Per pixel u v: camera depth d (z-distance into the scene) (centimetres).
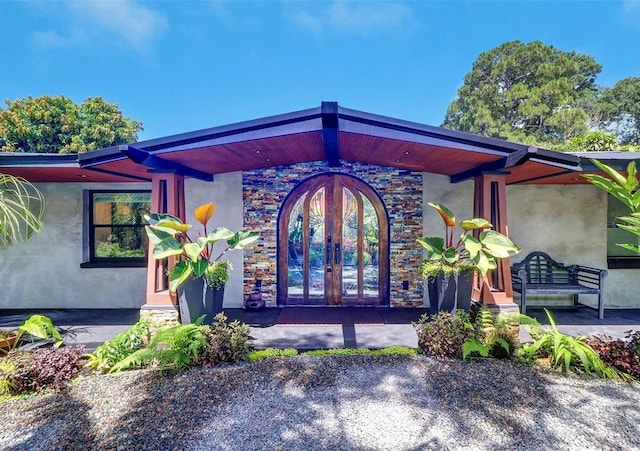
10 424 303
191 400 340
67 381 375
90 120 2105
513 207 704
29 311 686
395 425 299
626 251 742
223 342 427
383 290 705
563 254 702
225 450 268
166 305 507
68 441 278
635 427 295
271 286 698
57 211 710
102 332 550
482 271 438
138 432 290
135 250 734
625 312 677
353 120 437
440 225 693
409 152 525
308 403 335
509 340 449
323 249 710
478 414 315
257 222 700
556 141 2162
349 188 705
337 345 484
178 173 545
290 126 442
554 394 350
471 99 2472
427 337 448
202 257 486
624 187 383
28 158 513
